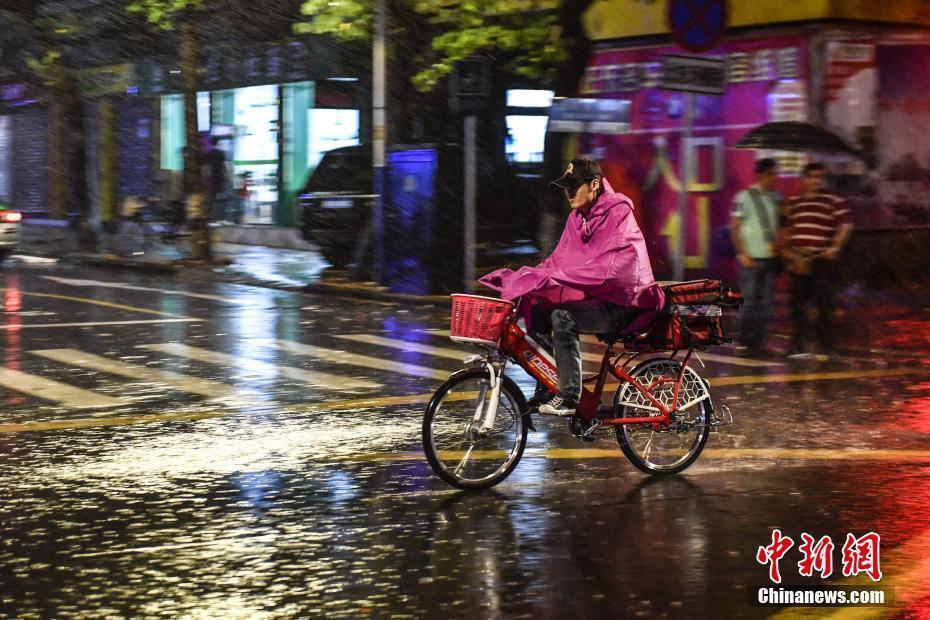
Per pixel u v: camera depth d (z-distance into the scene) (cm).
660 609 716
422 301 2461
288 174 4012
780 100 2466
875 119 2469
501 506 952
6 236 3466
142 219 4178
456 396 1038
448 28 2820
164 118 4569
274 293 2681
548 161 2694
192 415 1318
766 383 1530
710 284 1037
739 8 2497
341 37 2775
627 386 1045
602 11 2705
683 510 937
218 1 3931
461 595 742
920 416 1314
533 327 1014
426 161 2541
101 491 996
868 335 1962
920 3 2472
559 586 759
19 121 5325
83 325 2100
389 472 1064
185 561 811
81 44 4541
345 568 795
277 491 996
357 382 1533
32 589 757
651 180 2680
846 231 1823
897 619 698
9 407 1367
